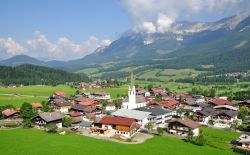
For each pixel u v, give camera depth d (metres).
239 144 142.38
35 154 110.25
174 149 126.75
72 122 166.75
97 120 158.88
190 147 132.12
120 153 116.44
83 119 186.38
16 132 143.12
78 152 114.44
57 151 114.44
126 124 148.25
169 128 162.75
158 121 188.25
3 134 137.88
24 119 175.12
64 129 159.38
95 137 143.38
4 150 113.56
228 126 184.88
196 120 199.12
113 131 151.00
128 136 147.12
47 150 115.12
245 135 149.38
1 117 181.12
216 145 141.12
